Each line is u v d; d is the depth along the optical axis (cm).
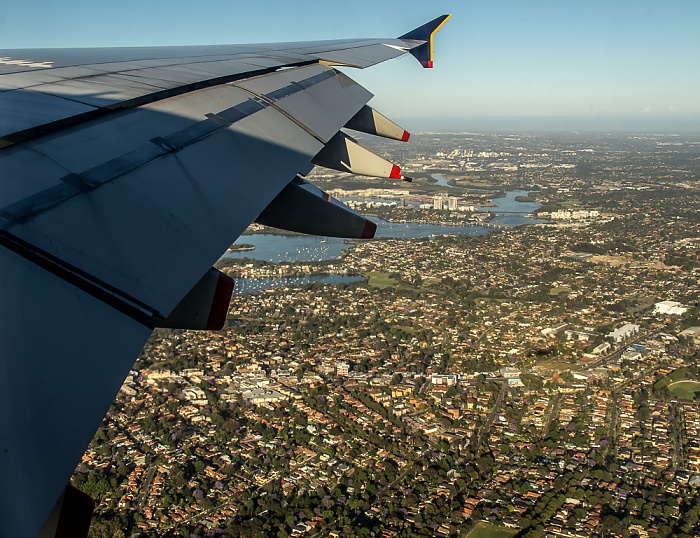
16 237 462
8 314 397
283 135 941
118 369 409
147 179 626
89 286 460
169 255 542
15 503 309
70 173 576
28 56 1022
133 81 911
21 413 350
